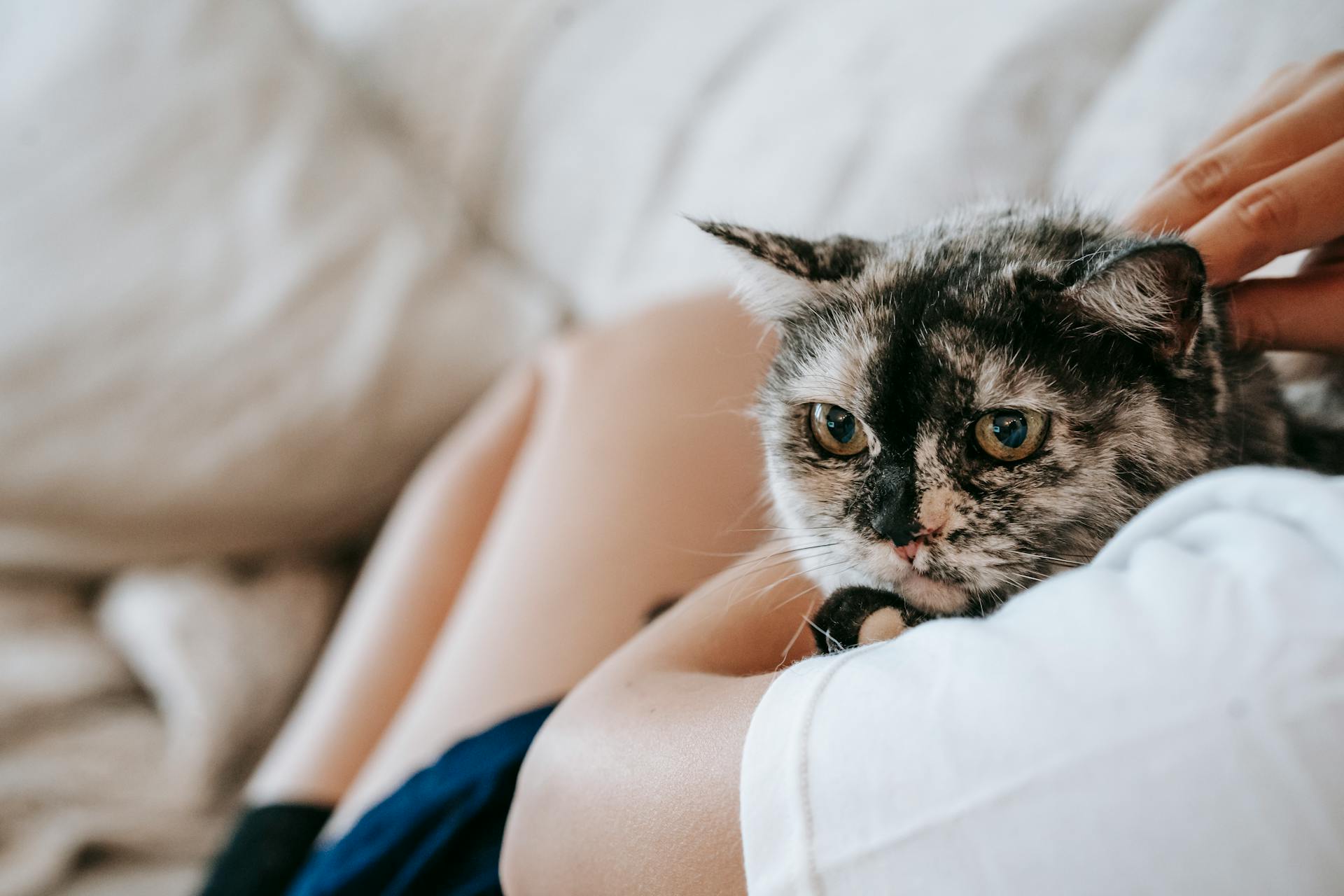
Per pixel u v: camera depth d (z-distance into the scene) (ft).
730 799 1.36
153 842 4.12
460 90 5.36
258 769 4.41
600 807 1.57
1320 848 0.91
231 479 4.69
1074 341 1.92
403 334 4.92
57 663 4.45
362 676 3.58
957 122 3.50
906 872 1.12
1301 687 0.96
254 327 4.79
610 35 4.91
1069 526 1.90
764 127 4.17
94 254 4.77
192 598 4.69
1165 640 1.04
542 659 2.81
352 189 5.20
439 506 3.90
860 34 4.06
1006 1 3.74
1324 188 1.70
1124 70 3.35
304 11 5.86
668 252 4.38
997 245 2.22
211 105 5.12
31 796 4.04
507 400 4.14
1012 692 1.10
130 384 4.63
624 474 3.19
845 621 1.85
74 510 4.61
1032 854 1.04
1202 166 1.91
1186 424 1.89
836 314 2.28
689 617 2.07
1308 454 2.01
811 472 2.26
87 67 5.09
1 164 4.88
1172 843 0.97
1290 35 2.74
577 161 4.91
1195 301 1.73
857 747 1.20
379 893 2.36
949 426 1.96
